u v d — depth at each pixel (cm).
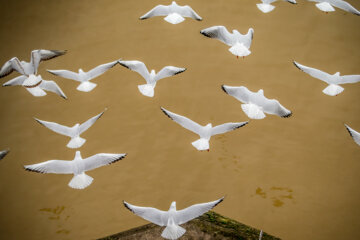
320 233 1023
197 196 1119
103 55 1508
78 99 1375
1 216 1077
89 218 1074
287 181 1144
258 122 1291
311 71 1102
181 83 1402
